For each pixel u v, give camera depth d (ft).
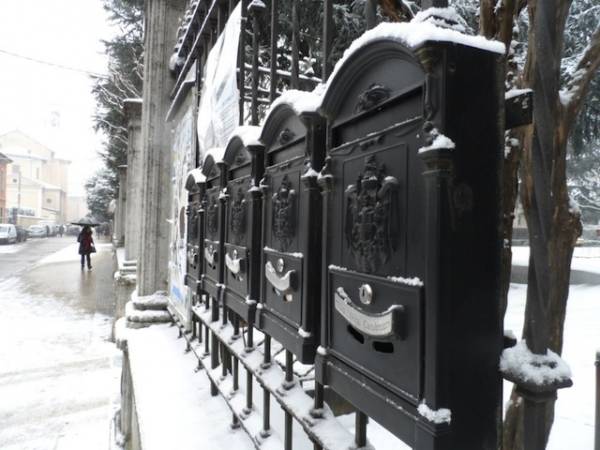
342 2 17.01
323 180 4.69
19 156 227.61
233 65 9.23
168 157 17.53
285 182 6.06
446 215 3.23
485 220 3.38
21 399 18.58
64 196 261.24
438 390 3.18
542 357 3.37
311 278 5.26
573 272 38.65
